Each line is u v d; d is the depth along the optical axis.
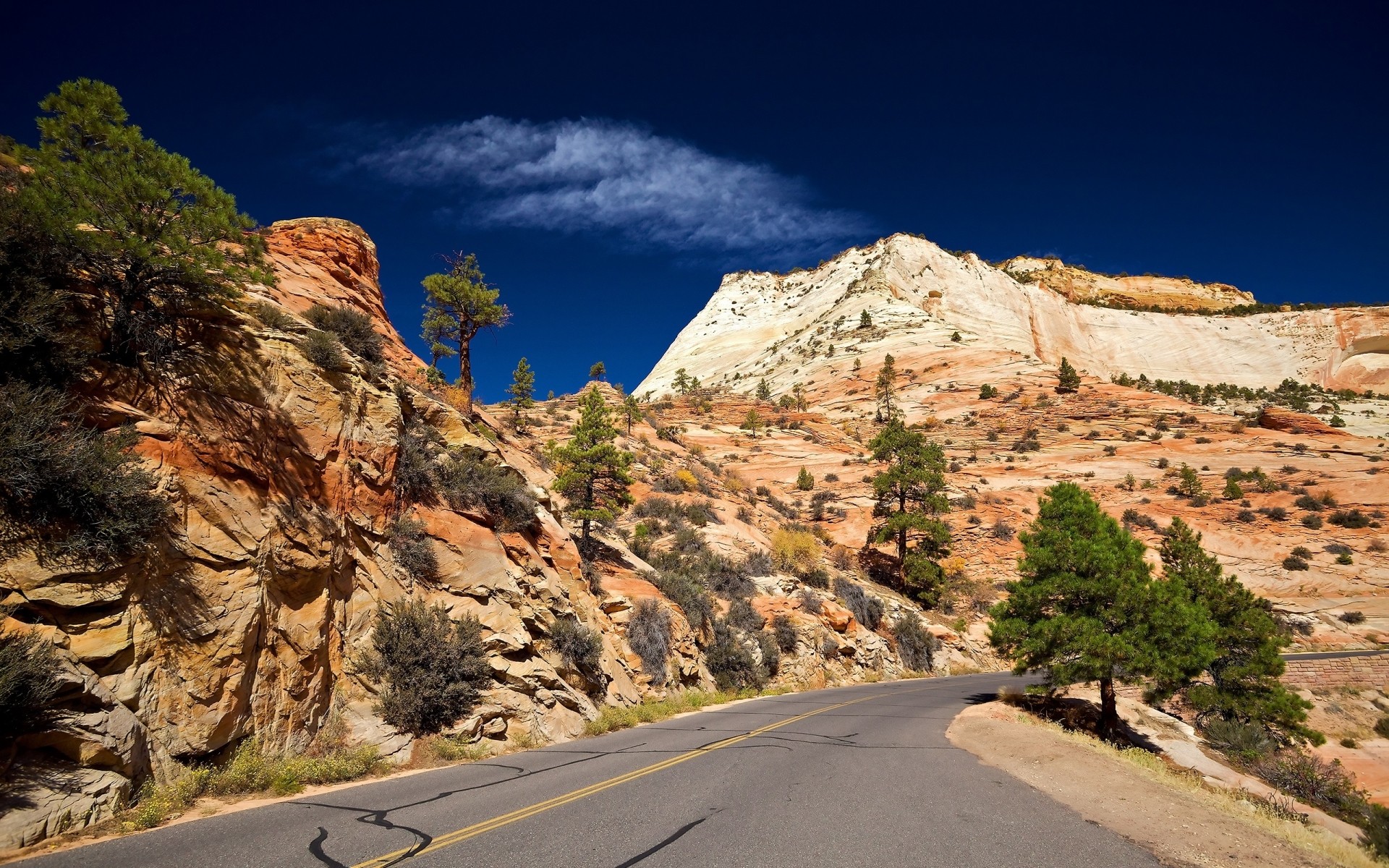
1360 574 45.56
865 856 5.70
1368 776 23.55
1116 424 83.50
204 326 10.28
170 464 8.77
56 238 8.27
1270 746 21.25
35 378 7.85
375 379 14.11
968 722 15.41
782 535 38.03
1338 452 68.75
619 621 19.14
